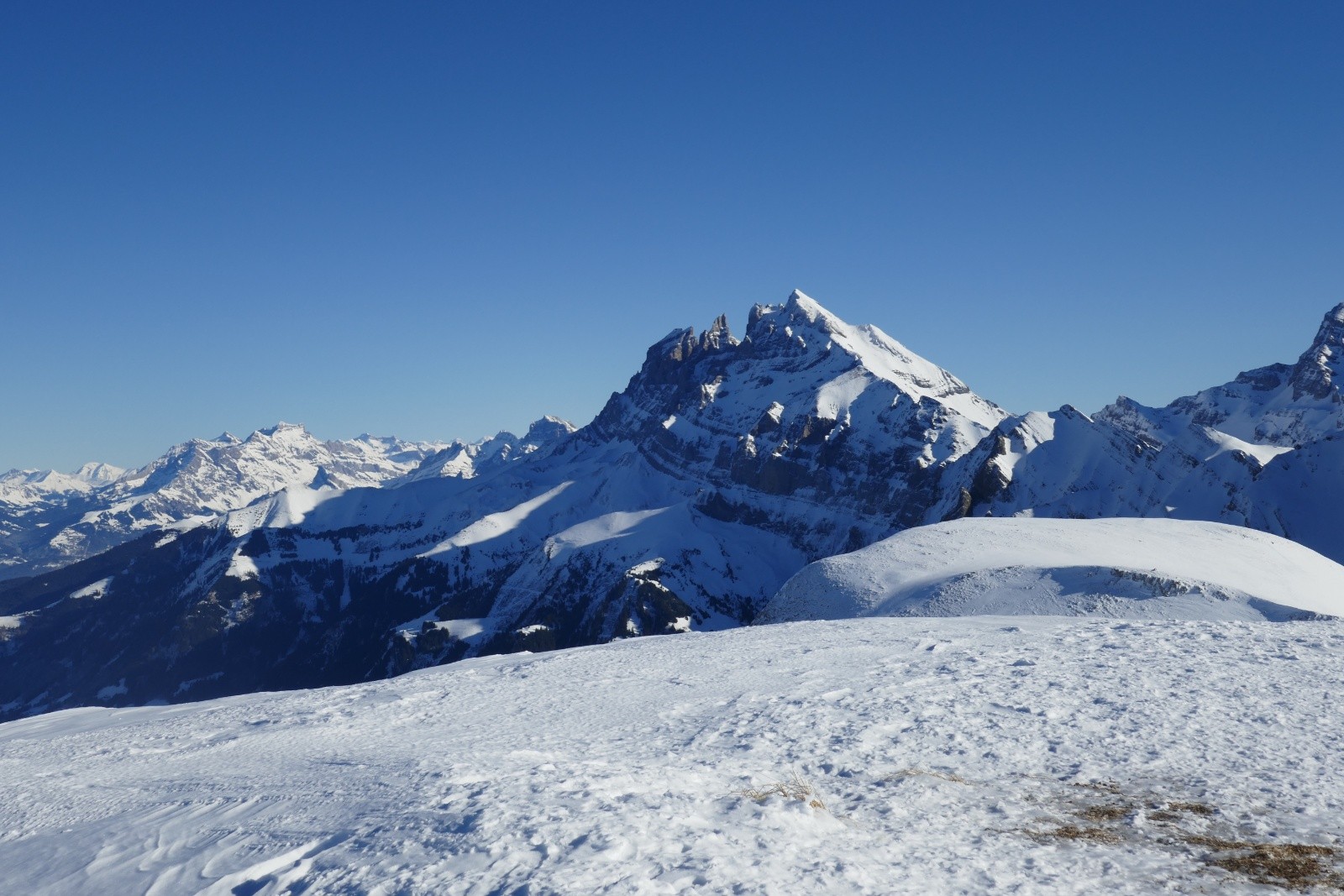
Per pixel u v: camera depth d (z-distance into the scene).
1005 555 110.94
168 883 13.82
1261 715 21.91
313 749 26.53
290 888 12.56
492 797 15.45
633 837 12.98
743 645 44.94
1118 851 13.41
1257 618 76.38
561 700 32.62
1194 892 11.75
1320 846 13.51
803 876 11.79
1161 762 18.47
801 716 25.05
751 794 15.91
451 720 30.31
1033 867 12.63
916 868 12.48
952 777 18.17
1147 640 34.88
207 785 21.23
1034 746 20.34
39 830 18.92
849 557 124.88
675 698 31.06
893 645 40.59
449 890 11.48
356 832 14.55
